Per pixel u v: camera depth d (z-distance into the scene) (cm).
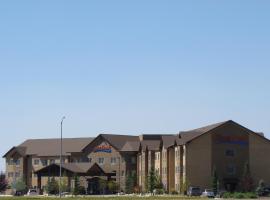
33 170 18525
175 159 15000
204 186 14200
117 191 16250
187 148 14262
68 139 18700
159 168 15888
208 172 14275
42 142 18938
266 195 13588
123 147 17475
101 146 17788
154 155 16325
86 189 15850
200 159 14300
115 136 18038
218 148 14450
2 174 18188
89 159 17912
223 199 10538
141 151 16838
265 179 14612
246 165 14438
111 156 17588
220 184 14250
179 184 14525
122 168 17312
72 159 18125
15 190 17125
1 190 17950
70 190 15562
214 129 14488
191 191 13025
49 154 18388
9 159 18838
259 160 14662
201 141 14375
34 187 18188
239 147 14600
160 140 16212
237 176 14500
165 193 14562
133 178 16662
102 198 10412
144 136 17712
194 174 14212
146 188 15375
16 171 18675
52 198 10494
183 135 14638
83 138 18562
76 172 15300
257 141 14712
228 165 14475
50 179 16488
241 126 14650
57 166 15000
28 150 18825
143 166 16562
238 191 13962
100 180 16100
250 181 14300
